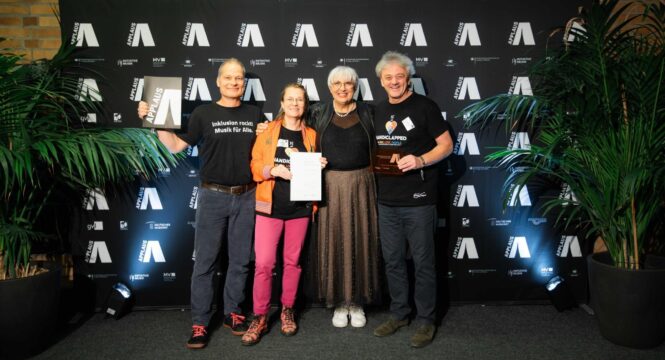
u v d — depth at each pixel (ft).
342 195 8.74
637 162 8.18
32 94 8.14
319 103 9.65
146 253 10.34
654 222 10.21
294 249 8.93
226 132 8.54
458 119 10.36
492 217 10.55
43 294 8.11
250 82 10.12
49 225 10.14
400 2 10.10
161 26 9.98
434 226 8.71
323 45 10.10
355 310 9.45
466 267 10.61
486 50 10.23
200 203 8.70
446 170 10.47
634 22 10.59
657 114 8.14
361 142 8.63
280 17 10.03
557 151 9.43
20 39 10.30
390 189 8.60
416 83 10.26
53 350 8.44
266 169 8.37
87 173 9.96
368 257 8.91
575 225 10.54
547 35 10.23
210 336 9.02
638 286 8.01
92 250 10.28
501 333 9.11
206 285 8.75
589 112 8.13
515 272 10.62
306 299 10.43
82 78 9.96
